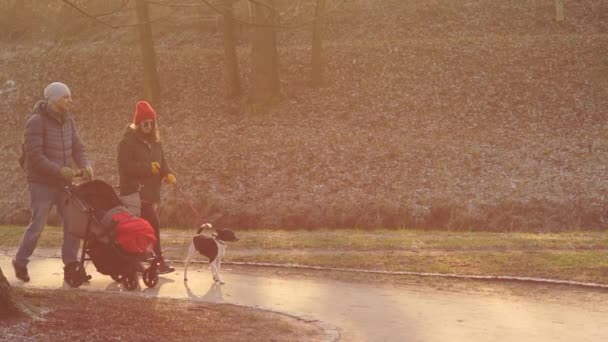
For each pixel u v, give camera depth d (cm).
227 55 3441
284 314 873
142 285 1077
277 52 3678
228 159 2778
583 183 2441
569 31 3822
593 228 2203
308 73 3534
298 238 1678
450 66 3441
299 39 3966
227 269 1248
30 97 3728
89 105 3594
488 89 3266
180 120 3297
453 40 3681
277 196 2505
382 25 4022
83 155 1103
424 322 858
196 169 2736
